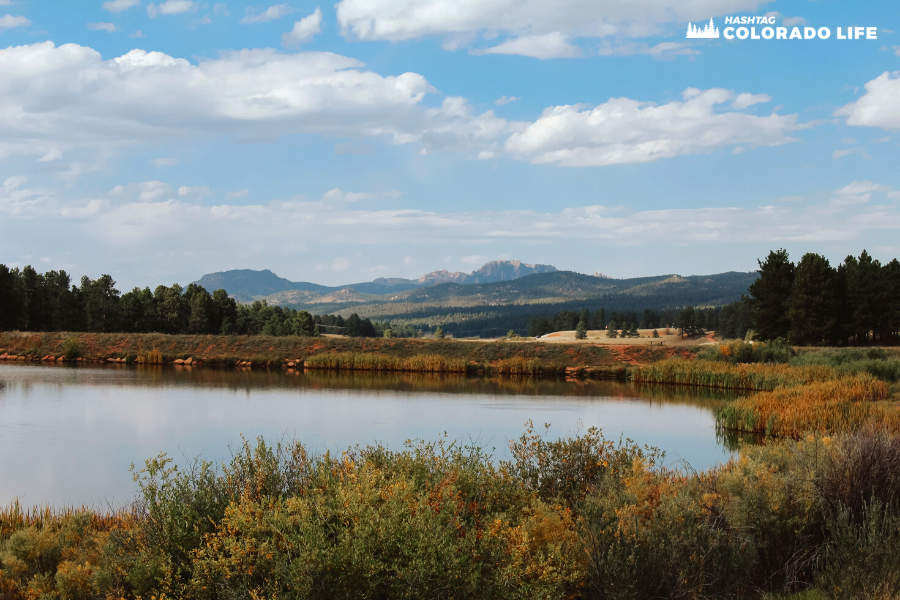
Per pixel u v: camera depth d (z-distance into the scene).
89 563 6.84
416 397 33.62
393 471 7.38
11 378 41.06
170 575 5.48
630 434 22.44
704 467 16.50
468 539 5.51
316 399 31.92
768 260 72.31
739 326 137.75
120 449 18.72
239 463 7.57
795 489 7.49
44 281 96.06
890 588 5.40
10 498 13.62
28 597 6.62
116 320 93.75
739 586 6.16
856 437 8.68
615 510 6.69
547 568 5.22
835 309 68.38
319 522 5.39
